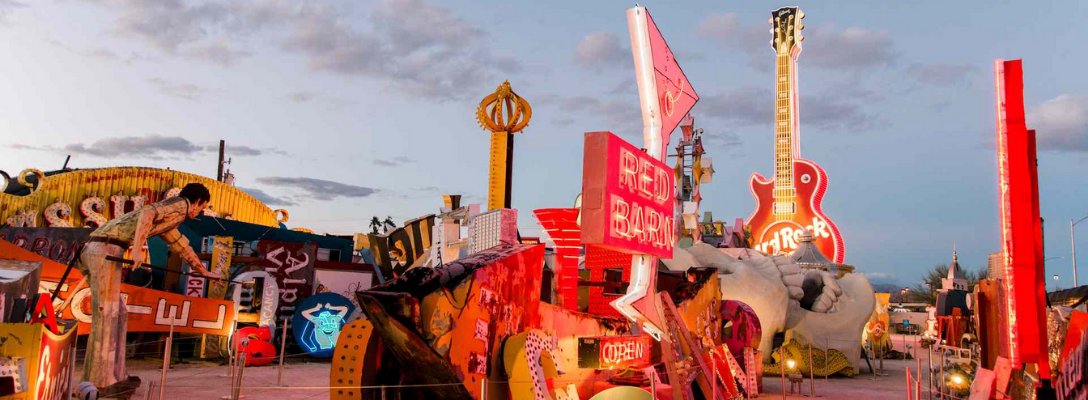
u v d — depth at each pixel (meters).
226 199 31.38
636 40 10.79
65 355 7.98
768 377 20.52
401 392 7.88
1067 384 7.68
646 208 10.01
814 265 25.39
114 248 11.48
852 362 21.80
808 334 21.95
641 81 10.80
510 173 16.91
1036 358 8.23
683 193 36.75
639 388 9.80
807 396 16.62
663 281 15.16
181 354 19.12
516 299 8.73
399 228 26.31
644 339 11.13
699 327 13.90
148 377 15.14
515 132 17.05
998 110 8.41
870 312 22.70
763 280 21.17
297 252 21.61
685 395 10.48
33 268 8.21
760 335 17.11
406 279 7.35
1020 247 8.34
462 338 7.46
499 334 8.25
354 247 26.52
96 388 9.98
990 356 10.91
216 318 15.28
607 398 9.64
